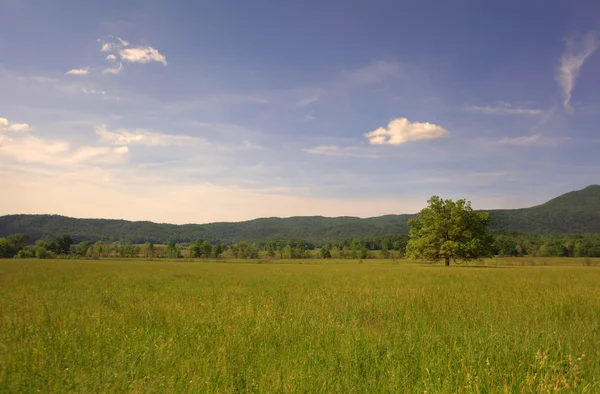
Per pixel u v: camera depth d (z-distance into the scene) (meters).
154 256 132.25
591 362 5.82
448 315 9.74
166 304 11.57
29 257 115.88
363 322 9.07
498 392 4.61
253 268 53.25
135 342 6.64
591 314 10.00
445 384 4.75
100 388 4.62
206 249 131.62
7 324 8.34
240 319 8.88
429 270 41.81
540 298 12.74
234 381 5.00
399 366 5.38
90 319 8.84
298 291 16.78
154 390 4.53
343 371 5.43
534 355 5.82
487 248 60.09
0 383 4.64
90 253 129.12
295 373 5.05
